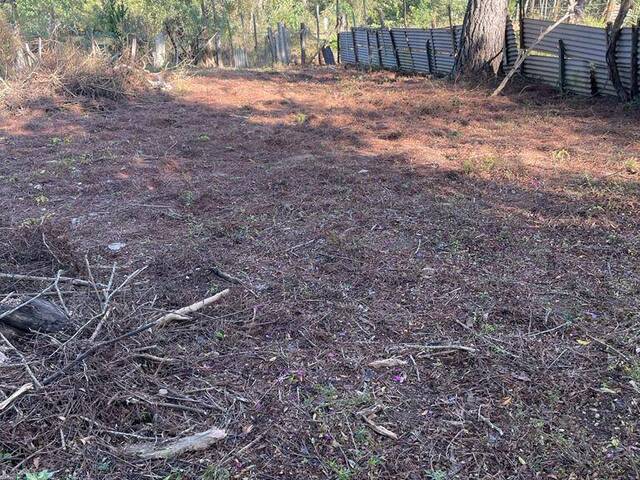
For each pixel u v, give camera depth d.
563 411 2.27
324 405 2.33
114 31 15.73
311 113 8.59
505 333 2.80
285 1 22.95
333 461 2.05
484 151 6.09
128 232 4.25
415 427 2.21
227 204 4.79
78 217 4.60
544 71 9.48
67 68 10.18
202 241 4.02
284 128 7.62
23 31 14.52
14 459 2.02
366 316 2.99
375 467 2.02
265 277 3.46
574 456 2.03
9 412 2.21
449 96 9.28
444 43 11.91
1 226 4.38
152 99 10.30
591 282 3.24
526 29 9.66
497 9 10.01
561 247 3.71
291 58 19.91
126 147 6.84
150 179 5.54
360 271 3.47
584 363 2.55
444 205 4.52
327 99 9.94
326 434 2.18
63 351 2.52
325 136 7.07
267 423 2.25
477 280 3.31
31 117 8.68
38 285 3.29
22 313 2.73
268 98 10.28
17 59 10.88
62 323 2.77
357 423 2.24
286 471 2.02
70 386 2.32
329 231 4.09
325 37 22.20
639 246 3.63
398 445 2.12
